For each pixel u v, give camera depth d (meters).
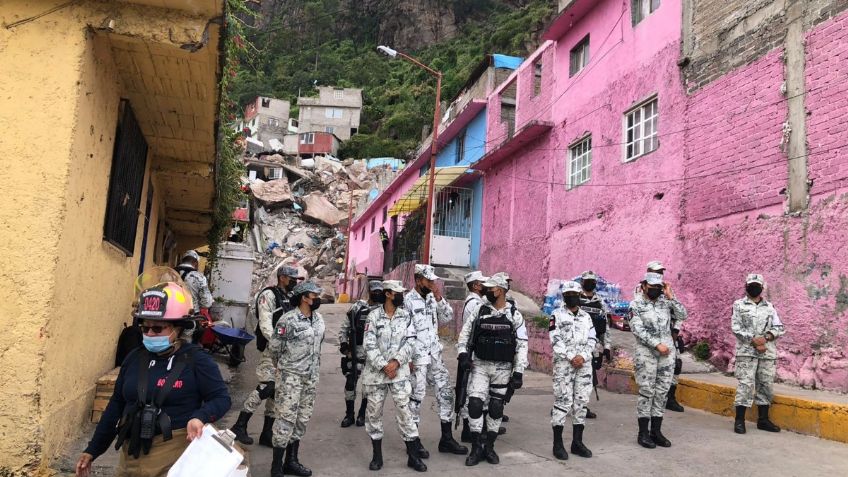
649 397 6.32
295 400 5.17
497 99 20.22
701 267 10.43
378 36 88.19
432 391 9.91
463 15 82.69
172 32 4.91
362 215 36.34
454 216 22.33
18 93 4.56
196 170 9.02
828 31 8.45
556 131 16.22
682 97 11.38
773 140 9.22
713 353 9.94
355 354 7.22
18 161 4.49
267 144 69.50
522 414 8.03
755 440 6.47
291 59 84.69
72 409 5.26
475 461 5.68
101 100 5.32
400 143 63.59
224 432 2.96
